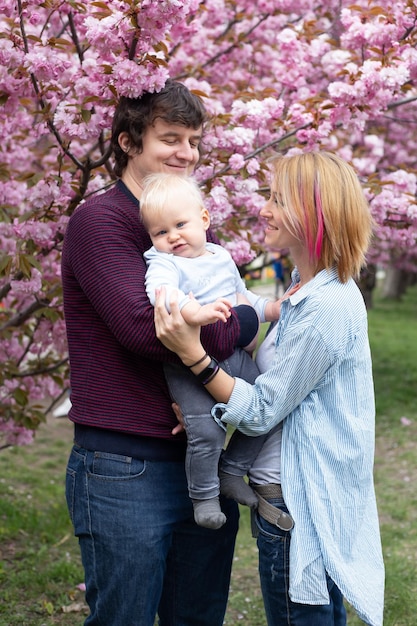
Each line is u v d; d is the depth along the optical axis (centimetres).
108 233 219
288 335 213
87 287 216
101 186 366
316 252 215
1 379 396
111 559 222
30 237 342
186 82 403
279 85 502
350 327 215
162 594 256
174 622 257
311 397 217
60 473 609
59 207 347
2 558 433
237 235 407
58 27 434
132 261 219
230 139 367
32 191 352
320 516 213
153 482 223
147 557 221
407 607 381
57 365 416
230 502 247
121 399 220
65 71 330
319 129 382
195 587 252
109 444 221
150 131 235
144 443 222
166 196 217
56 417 775
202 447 215
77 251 220
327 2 522
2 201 398
